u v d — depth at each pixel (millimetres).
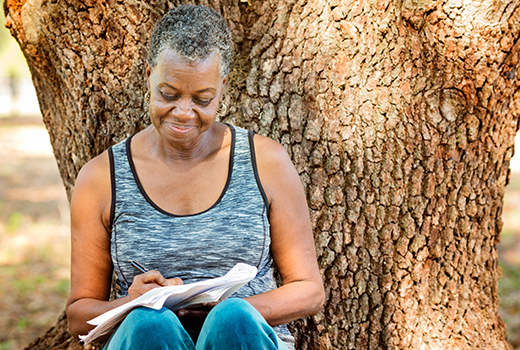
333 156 2270
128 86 2303
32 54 2338
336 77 2238
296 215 1886
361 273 2332
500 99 2316
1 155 14203
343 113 2254
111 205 1833
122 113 2328
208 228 1803
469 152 2336
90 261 1860
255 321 1498
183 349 1468
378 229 2312
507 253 6359
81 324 1783
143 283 1665
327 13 2217
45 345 2811
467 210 2418
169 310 1543
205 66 1655
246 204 1830
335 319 2355
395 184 2291
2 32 19703
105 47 2271
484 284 2590
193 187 1848
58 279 5938
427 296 2432
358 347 2375
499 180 2535
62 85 2408
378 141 2264
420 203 2316
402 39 2215
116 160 1876
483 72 2178
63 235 7477
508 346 2635
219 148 1896
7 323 4844
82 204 1849
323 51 2229
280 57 2279
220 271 1848
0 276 5938
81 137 2412
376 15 2195
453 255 2443
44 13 2229
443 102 2260
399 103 2248
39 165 12844
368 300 2352
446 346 2453
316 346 2377
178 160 1860
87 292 1851
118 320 1606
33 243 7117
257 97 2311
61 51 2285
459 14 2117
